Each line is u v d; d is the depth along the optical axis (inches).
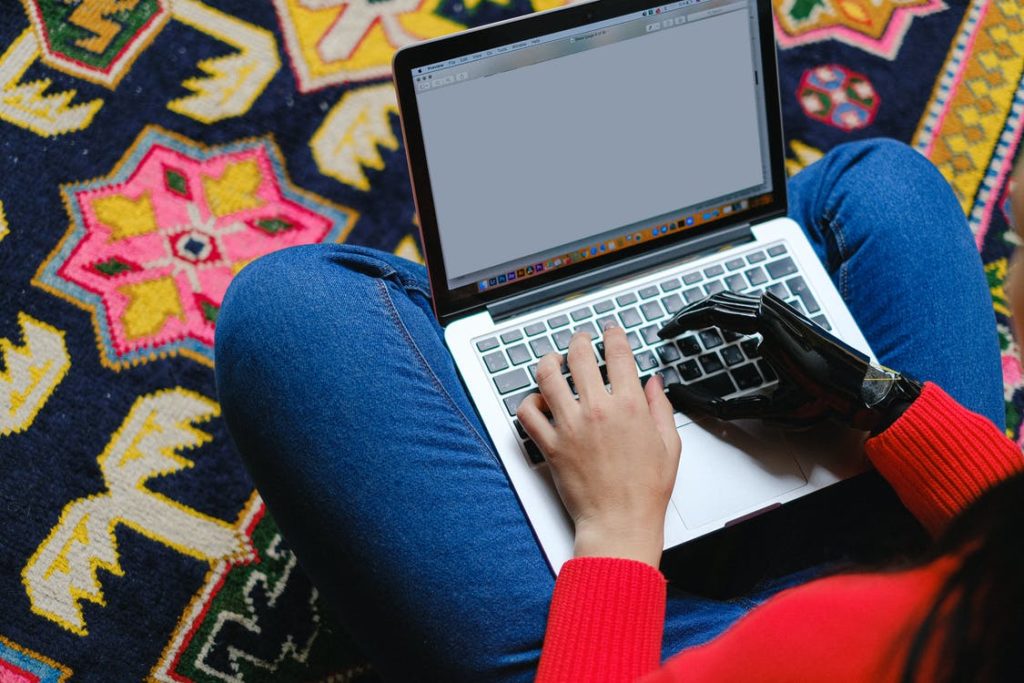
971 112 46.7
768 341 25.0
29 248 41.9
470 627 25.5
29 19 43.8
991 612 13.0
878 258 30.7
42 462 39.9
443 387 28.3
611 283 29.2
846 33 47.1
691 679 15.3
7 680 37.8
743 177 29.2
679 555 32.1
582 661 21.7
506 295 28.1
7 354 40.8
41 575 38.9
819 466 27.1
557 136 27.0
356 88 44.8
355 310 28.1
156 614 38.9
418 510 26.2
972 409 28.6
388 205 44.0
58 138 43.0
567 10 25.8
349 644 38.8
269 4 45.0
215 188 43.3
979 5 47.5
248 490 40.3
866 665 13.8
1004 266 45.0
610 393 26.2
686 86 27.6
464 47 25.2
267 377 27.1
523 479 26.3
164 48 44.2
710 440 27.1
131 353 41.3
